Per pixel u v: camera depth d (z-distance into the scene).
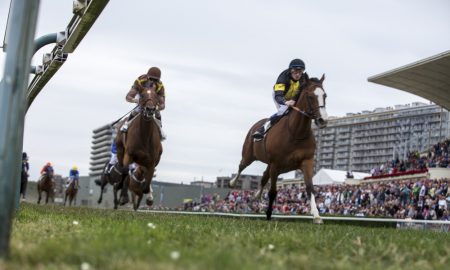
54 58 10.75
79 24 8.83
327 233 6.21
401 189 26.81
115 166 18.81
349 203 30.36
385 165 40.66
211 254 3.63
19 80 3.59
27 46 3.64
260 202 36.25
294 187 39.00
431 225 13.87
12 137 3.48
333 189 33.53
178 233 5.23
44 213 9.48
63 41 10.22
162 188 62.06
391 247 4.75
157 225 5.91
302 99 10.22
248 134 13.03
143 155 12.08
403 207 25.72
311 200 10.19
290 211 33.31
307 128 10.23
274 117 10.96
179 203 61.91
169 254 3.46
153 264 3.14
